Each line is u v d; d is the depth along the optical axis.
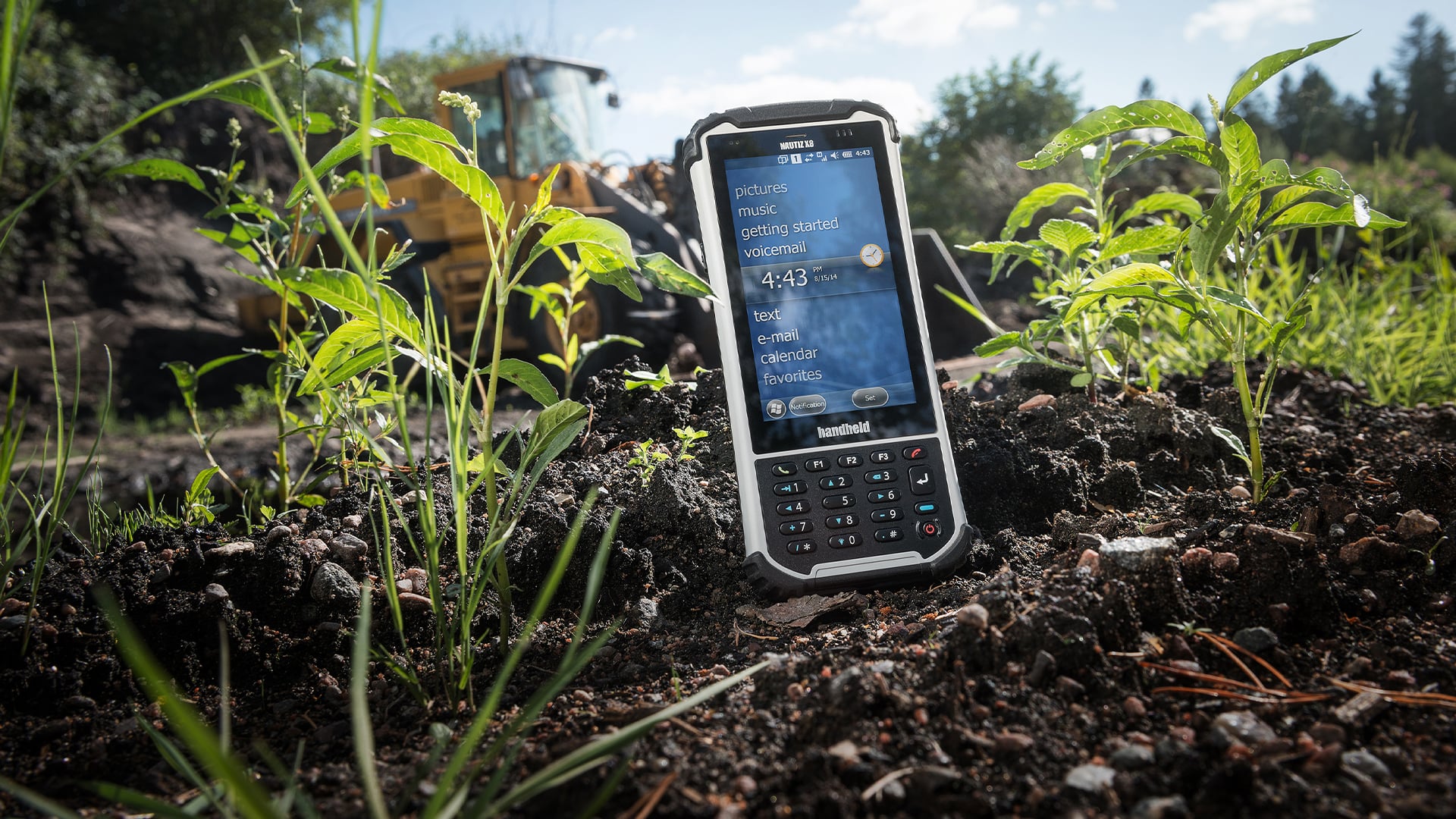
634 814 0.27
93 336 2.51
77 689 0.35
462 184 0.34
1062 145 0.40
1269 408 0.58
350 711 0.34
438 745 0.28
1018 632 0.31
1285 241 1.85
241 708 0.35
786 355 0.40
